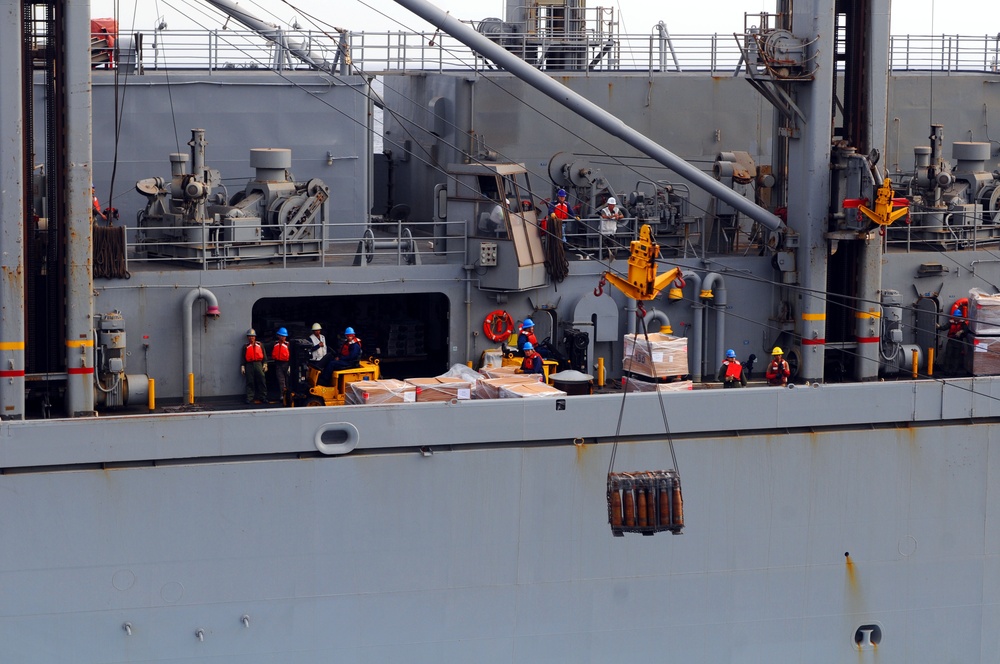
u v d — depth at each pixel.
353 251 50.59
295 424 37.75
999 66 61.78
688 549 41.50
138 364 42.72
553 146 53.19
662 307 47.88
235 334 43.69
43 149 47.50
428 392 40.16
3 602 36.72
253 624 38.53
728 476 41.47
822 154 46.31
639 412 40.38
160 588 37.66
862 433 42.53
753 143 55.62
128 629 37.66
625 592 41.22
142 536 37.22
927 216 51.84
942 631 44.66
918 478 43.41
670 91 54.28
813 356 47.44
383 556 39.09
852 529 43.03
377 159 59.72
